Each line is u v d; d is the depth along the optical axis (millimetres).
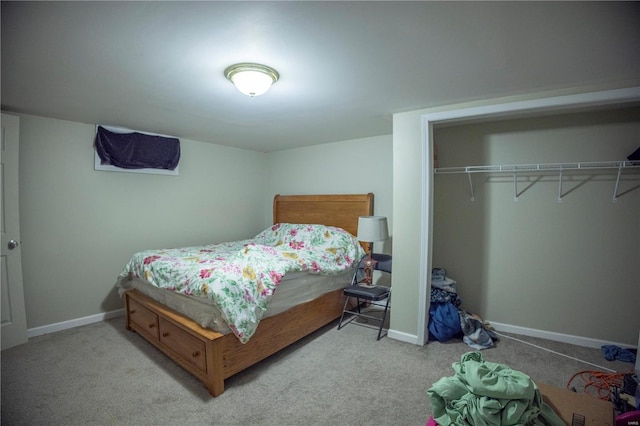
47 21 1311
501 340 2793
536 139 2828
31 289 2844
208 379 2020
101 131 3131
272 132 3520
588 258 2666
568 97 2117
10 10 1225
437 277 3066
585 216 2670
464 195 3158
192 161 3965
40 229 2879
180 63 1737
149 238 3594
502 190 2988
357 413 1821
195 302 2248
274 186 4805
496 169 2900
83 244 3131
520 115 2689
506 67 1790
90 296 3188
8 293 2611
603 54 1625
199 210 4059
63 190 2994
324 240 3457
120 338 2826
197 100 2385
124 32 1409
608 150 2580
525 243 2902
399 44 1527
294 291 2635
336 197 3924
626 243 2541
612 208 2580
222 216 4324
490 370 1298
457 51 1601
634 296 2523
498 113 2359
